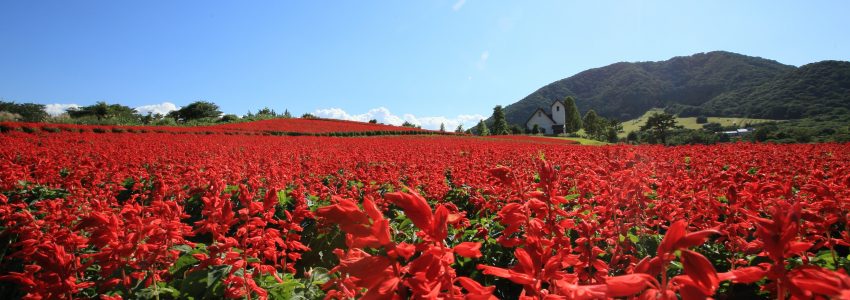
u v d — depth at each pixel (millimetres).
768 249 1254
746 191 3811
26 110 73750
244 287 3277
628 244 3881
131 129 35062
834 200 3740
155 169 12039
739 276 1204
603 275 2652
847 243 3680
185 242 4215
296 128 54438
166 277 4250
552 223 2328
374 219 1428
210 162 12836
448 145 28062
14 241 5371
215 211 3592
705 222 4719
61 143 21359
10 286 5086
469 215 8414
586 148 20891
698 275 1159
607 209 4320
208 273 3451
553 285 1946
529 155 15703
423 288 1400
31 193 9672
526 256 1707
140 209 3742
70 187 7406
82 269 3490
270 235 3605
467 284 1530
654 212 5082
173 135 32375
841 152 15367
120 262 3514
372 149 22719
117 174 9250
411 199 1461
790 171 7777
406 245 1487
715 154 14477
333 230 6426
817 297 1140
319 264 6316
